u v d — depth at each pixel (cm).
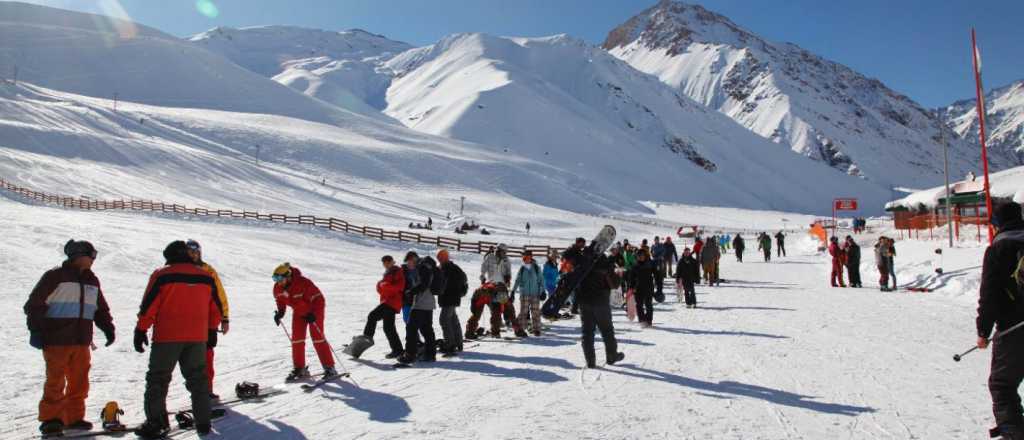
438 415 588
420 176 11412
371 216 6856
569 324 1309
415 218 7394
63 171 5953
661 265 2338
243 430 552
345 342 1039
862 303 1541
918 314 1320
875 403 612
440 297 921
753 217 15988
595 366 818
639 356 885
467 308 1598
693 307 1512
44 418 539
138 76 18238
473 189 11450
